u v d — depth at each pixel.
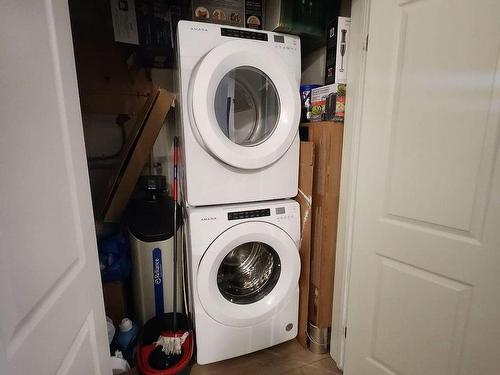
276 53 1.30
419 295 1.08
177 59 1.34
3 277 0.45
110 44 1.68
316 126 1.42
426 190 1.01
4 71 0.47
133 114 1.80
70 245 0.70
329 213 1.41
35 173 0.55
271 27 1.42
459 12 0.87
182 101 1.20
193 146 1.23
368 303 1.25
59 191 0.65
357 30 1.23
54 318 0.60
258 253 1.54
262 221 1.34
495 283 0.88
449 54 0.90
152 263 1.53
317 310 1.51
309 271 1.50
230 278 1.49
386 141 1.10
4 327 0.44
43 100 0.60
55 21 0.66
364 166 1.19
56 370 0.60
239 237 1.29
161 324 1.49
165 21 1.62
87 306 0.79
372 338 1.26
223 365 1.46
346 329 1.38
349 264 1.36
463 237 0.94
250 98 1.46
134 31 1.58
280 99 1.33
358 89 1.23
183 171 1.40
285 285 1.43
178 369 1.24
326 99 1.38
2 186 0.46
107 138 1.85
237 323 1.35
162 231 1.52
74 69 0.76
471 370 0.96
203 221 1.24
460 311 0.97
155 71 1.88
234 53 1.19
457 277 0.96
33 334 0.52
